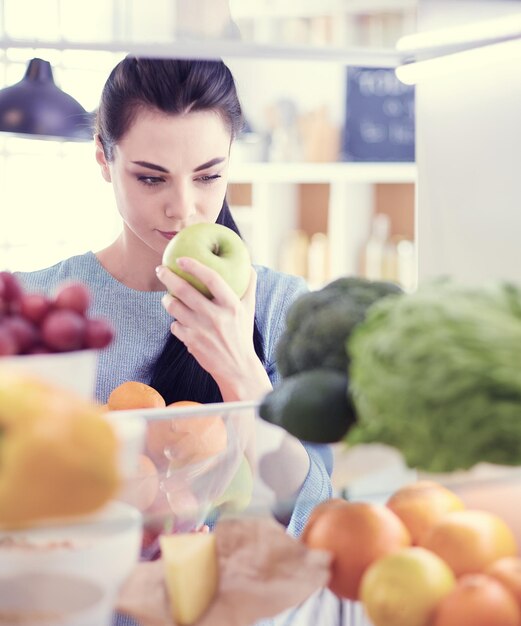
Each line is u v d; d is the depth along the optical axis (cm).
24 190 332
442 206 106
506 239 99
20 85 161
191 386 152
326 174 417
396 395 67
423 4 100
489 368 65
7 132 159
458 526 76
